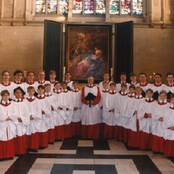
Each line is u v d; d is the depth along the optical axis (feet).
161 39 45.14
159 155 19.76
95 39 44.32
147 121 21.08
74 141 24.47
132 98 22.84
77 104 26.50
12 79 44.50
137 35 45.19
